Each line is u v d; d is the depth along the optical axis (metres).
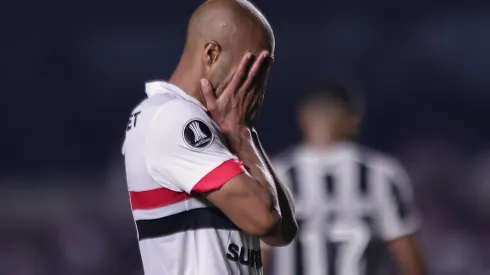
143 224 10.85
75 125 68.00
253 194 10.28
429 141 63.00
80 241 46.38
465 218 50.44
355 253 16.42
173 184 10.53
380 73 70.19
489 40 70.38
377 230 16.55
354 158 16.67
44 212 51.12
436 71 70.19
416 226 16.67
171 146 10.44
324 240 16.45
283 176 16.72
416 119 69.06
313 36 70.62
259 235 10.38
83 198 51.94
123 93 69.38
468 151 67.31
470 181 53.69
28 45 69.38
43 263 45.84
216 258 10.52
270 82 69.38
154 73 69.88
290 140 67.31
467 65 70.44
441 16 70.88
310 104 17.00
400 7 70.69
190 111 10.55
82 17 69.88
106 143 67.88
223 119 10.77
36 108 68.31
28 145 67.19
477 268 45.53
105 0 69.88
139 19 70.00
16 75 68.75
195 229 10.56
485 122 69.19
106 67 69.62
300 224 16.53
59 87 69.00
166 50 70.12
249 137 10.82
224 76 10.86
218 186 10.27
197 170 10.34
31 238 47.88
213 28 10.83
